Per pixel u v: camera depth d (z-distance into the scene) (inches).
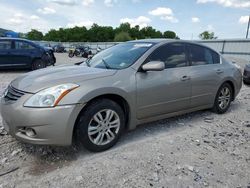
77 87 112.0
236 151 130.5
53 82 112.0
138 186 97.7
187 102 161.5
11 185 95.8
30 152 120.7
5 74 393.1
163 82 143.2
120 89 124.3
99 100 120.0
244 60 825.5
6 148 123.6
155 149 128.6
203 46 179.6
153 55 144.2
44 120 104.7
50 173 104.3
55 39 3764.8
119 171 107.3
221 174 108.2
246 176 107.5
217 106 188.7
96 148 121.0
